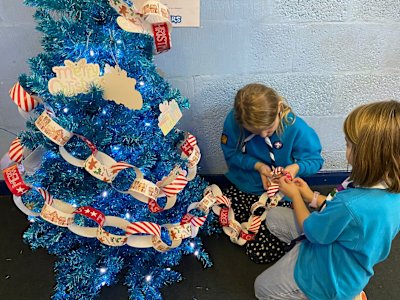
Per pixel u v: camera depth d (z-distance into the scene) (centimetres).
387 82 171
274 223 161
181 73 162
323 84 169
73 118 111
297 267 134
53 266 163
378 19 152
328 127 185
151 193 120
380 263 162
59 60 112
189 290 154
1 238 175
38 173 121
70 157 115
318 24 152
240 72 164
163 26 110
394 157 104
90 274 141
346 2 147
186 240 153
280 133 160
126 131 116
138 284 146
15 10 142
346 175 202
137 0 118
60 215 120
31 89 108
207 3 144
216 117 177
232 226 168
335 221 113
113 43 110
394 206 109
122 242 126
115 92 110
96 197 128
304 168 163
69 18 111
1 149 184
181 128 180
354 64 164
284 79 167
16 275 160
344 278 123
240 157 173
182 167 132
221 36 153
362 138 107
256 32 153
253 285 156
